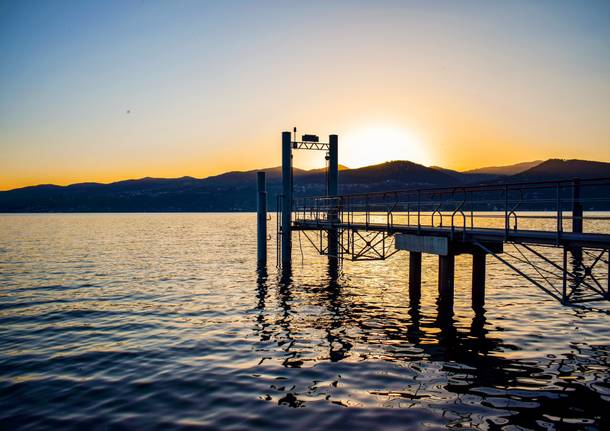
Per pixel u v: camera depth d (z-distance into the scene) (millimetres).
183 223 165375
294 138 36469
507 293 25016
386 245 58688
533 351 14898
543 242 14336
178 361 14609
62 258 47688
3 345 16703
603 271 32375
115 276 34500
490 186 16891
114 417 10703
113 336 17734
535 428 9695
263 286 29078
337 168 37812
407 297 24969
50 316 21344
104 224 159625
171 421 10414
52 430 10133
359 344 16094
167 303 24047
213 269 37844
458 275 33562
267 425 10094
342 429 9836
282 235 36344
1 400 11805
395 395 11578
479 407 10781
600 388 11789
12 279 33312
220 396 11773
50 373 13695
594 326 17922
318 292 26781
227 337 17281
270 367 13891
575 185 15594
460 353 14836
